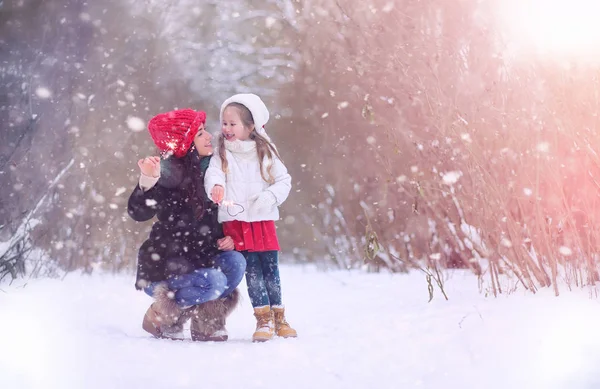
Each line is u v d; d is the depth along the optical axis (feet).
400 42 26.48
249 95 19.24
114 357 14.29
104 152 39.73
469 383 12.05
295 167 45.11
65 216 35.12
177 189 17.88
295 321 21.26
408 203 31.32
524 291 20.17
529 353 13.28
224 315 18.11
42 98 36.09
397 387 12.19
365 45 33.68
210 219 18.25
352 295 26.22
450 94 22.45
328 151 42.24
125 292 26.76
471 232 21.25
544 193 20.21
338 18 41.34
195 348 15.83
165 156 17.75
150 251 17.80
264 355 15.12
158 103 47.16
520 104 20.22
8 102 35.09
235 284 17.88
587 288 19.02
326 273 35.06
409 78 22.82
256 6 51.37
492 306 18.17
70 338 16.11
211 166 18.44
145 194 17.43
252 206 18.57
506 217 19.90
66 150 35.91
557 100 19.29
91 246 35.50
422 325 17.29
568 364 12.39
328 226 39.60
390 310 20.90
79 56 40.04
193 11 50.19
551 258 18.85
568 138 19.36
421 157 23.39
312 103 45.73
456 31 25.02
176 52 48.75
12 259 29.94
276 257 18.85
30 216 31.32
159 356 14.64
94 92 40.19
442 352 14.33
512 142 20.16
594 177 19.24
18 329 16.99
